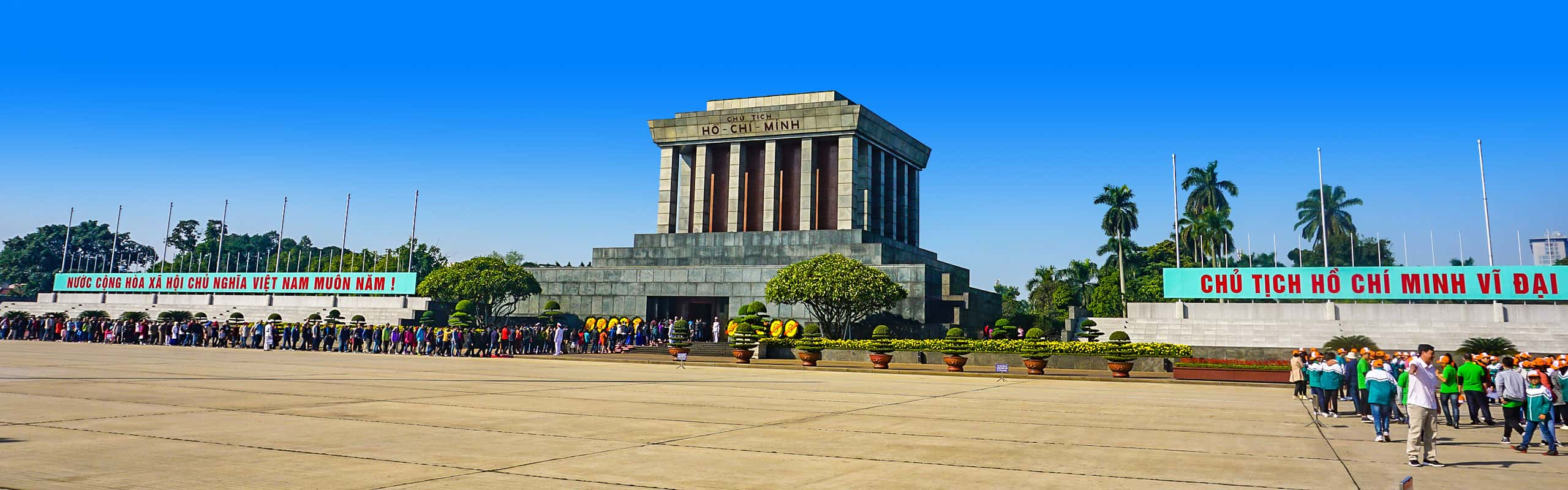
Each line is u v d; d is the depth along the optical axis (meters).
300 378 25.48
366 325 55.16
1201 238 95.12
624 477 10.06
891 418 17.23
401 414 16.20
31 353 36.84
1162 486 10.03
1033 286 111.69
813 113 71.25
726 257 71.62
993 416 18.12
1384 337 48.69
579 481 9.70
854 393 24.55
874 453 12.27
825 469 10.91
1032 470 10.99
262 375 26.36
